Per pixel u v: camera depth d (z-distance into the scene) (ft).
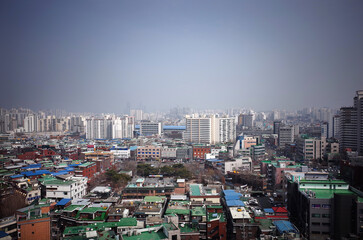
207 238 349.61
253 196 524.11
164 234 295.07
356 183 484.74
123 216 372.99
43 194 509.35
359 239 320.09
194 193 455.22
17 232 324.19
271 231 336.08
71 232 319.47
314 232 350.64
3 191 502.38
